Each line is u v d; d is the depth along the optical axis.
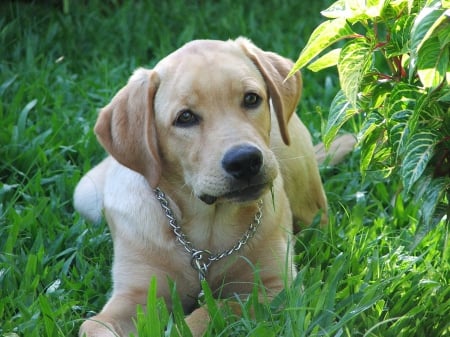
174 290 5.18
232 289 5.89
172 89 5.45
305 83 9.13
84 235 6.45
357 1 4.76
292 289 5.04
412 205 6.68
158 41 10.22
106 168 7.04
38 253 5.97
